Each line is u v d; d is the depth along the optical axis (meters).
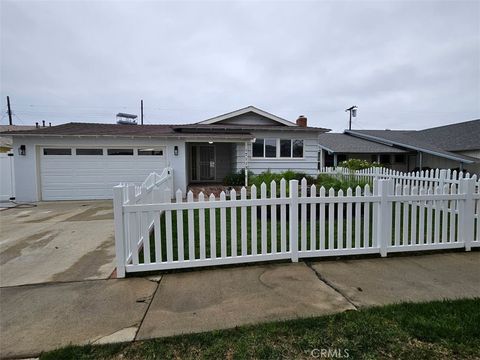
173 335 2.18
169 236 3.47
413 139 22.25
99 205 9.33
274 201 3.68
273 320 2.37
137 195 3.77
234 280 3.20
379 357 1.91
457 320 2.29
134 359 1.93
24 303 2.72
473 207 4.16
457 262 3.70
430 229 4.07
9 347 2.06
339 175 12.38
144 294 2.89
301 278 3.23
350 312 2.46
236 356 1.94
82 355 1.97
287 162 13.66
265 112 14.62
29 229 5.88
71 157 10.55
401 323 2.27
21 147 10.15
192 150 15.11
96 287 3.07
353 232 5.20
